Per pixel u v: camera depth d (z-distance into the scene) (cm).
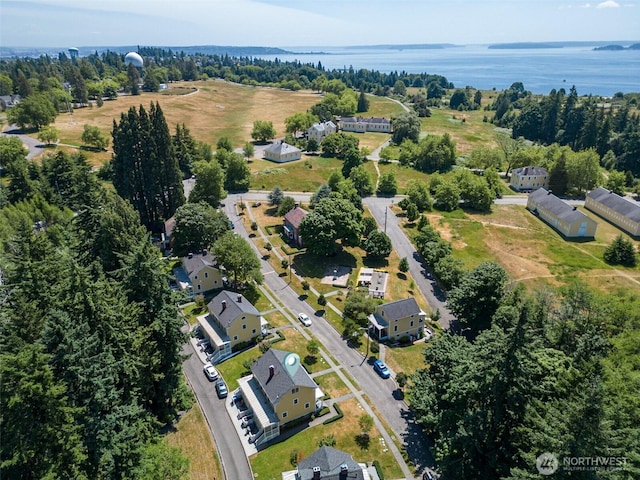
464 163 15788
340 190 11231
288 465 4303
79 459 3047
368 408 5100
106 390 3444
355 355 6059
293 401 4712
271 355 5231
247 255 7312
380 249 8875
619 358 4441
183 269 7769
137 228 7181
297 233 9275
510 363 3466
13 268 4622
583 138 17962
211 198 10700
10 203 9212
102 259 6344
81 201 9331
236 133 19488
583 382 3678
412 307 6625
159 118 9006
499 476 3512
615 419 3197
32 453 2898
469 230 10694
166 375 4594
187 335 4906
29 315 3909
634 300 5925
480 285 6481
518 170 13925
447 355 4622
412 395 4744
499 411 3534
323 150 16488
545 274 8800
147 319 4600
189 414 4931
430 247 8888
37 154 13725
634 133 15950
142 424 3822
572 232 10475
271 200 11375
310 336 6412
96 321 3869
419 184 11950
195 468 4262
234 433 4691
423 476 4216
